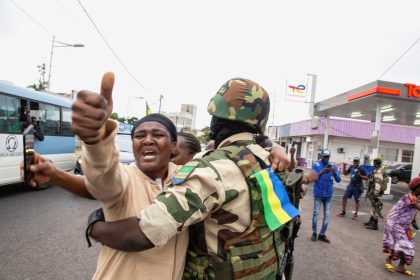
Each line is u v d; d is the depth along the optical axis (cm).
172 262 121
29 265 375
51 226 532
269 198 132
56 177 102
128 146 938
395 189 1716
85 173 94
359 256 513
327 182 581
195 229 127
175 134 149
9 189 870
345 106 1591
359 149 2714
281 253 151
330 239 600
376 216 713
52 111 911
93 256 412
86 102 77
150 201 126
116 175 99
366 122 2650
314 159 2784
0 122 705
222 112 144
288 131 3441
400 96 1221
